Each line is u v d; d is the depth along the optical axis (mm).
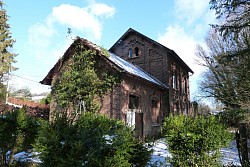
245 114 9250
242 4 8492
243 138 6949
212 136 5559
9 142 6398
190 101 26984
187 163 5559
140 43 22734
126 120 13992
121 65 15477
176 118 5941
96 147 3871
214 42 20828
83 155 3779
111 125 4566
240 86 11562
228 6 8641
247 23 8430
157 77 21188
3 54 29625
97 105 13961
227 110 10727
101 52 14523
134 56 22891
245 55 9164
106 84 14219
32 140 6547
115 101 13734
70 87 14172
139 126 15562
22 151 6836
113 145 3945
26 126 6559
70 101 14234
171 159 5820
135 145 4617
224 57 10086
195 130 5641
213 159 5574
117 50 24047
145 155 4746
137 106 15906
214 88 17281
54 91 15562
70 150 3832
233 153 9289
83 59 14750
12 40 31375
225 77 15164
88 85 14086
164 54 21266
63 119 4254
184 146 5629
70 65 15125
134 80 15625
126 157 4203
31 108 18062
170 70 21703
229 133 6055
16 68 31812
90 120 4469
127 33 23344
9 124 6426
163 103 20000
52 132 3975
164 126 6008
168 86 20578
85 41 14984
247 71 10250
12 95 34281
